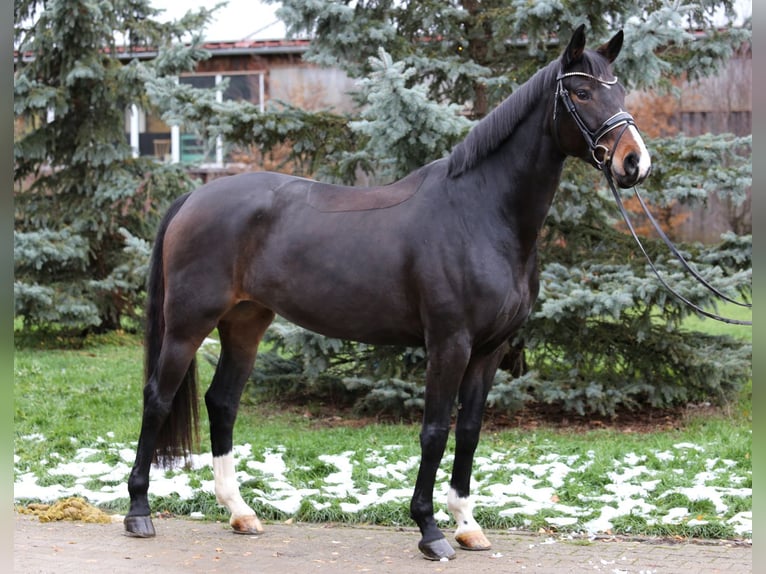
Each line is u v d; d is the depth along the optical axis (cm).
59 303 1073
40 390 826
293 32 743
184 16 1150
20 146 1119
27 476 562
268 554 429
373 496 514
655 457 591
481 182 426
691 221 1703
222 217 456
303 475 566
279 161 1432
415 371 748
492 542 447
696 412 754
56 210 1152
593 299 659
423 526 423
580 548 436
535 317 705
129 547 437
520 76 741
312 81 1667
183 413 475
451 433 700
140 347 1127
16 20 1128
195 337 461
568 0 683
